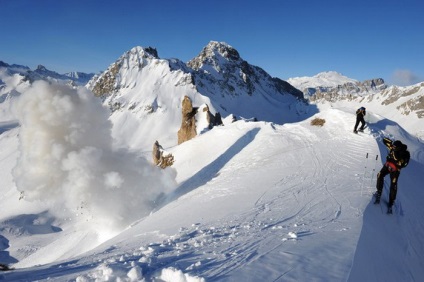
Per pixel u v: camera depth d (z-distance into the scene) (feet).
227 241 30.30
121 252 32.45
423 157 91.25
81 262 29.22
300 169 70.85
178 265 23.17
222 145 137.90
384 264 28.37
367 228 33.12
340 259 23.68
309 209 41.81
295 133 115.55
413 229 42.04
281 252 25.46
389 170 41.98
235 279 20.18
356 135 94.48
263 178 68.64
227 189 66.08
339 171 63.87
